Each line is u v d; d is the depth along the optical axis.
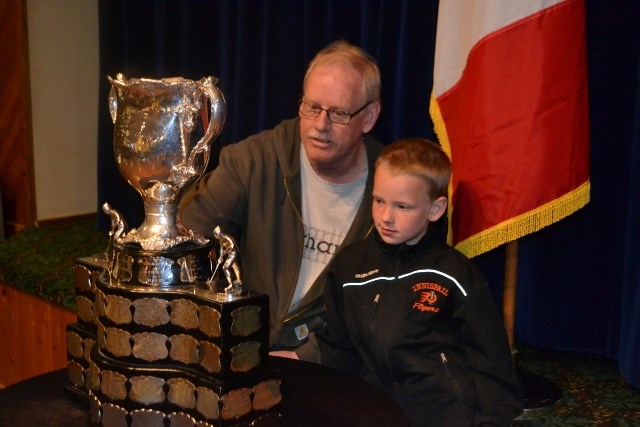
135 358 1.02
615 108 1.99
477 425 1.42
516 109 1.68
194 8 2.93
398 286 1.52
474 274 1.50
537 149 1.68
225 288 1.01
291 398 1.14
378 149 1.78
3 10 3.41
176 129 1.03
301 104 1.67
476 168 1.74
